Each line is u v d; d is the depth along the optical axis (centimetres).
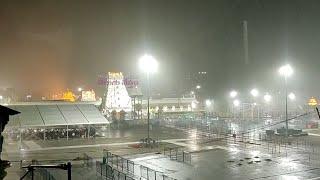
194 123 9631
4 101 11769
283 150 5484
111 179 3766
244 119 10031
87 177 3853
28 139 7444
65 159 5094
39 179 3666
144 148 6038
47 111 8056
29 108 8125
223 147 5972
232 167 4347
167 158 5078
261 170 4138
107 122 7825
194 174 4009
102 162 4688
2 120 1872
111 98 11700
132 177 3881
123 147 6219
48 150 6003
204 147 6025
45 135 7462
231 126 8688
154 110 13188
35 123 7262
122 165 4488
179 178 3825
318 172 3978
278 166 4338
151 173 4078
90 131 7900
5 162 1806
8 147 6381
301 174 3891
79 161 4894
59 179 3738
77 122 7588
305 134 7125
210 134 7719
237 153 5353
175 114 12925
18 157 5331
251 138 6856
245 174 3953
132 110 11875
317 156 4950
